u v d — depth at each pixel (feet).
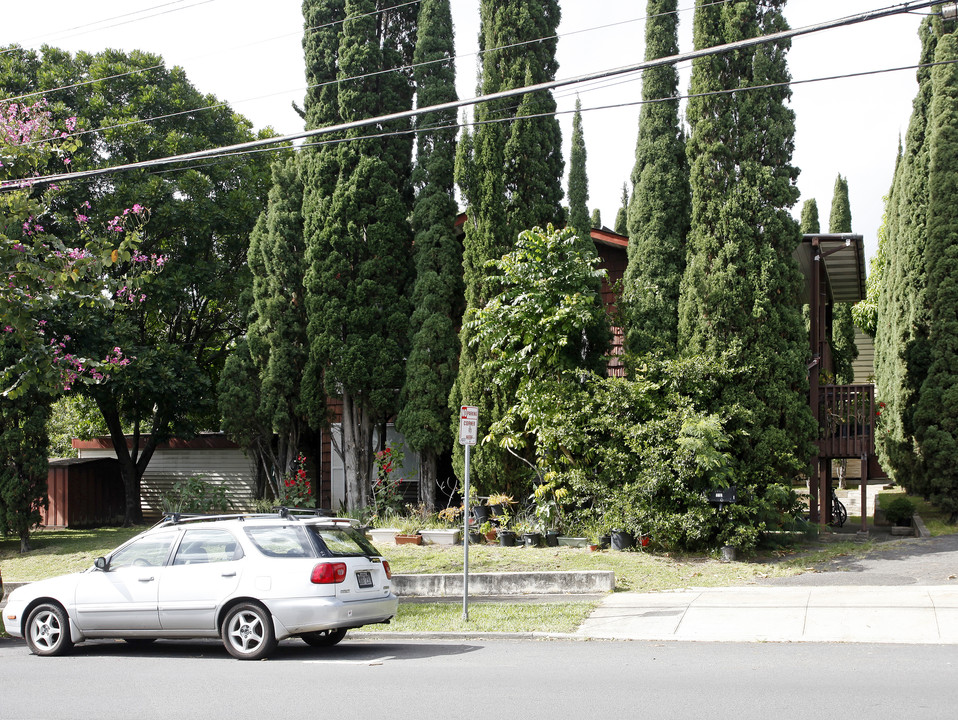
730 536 50.21
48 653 34.35
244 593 31.96
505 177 61.98
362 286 65.62
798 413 54.75
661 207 63.36
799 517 55.98
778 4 56.59
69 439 107.04
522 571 48.62
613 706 23.43
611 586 45.06
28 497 65.77
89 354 68.69
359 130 67.51
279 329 70.33
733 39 55.93
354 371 65.05
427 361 64.08
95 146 76.48
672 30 65.67
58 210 73.26
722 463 49.88
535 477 59.57
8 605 35.19
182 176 77.10
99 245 48.29
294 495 67.82
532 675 27.81
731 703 23.48
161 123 80.69
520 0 63.16
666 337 59.52
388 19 71.97
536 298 55.77
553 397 54.95
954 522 59.41
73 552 64.69
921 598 38.47
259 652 31.65
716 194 55.88
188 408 77.15
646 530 52.03
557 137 64.28
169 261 77.77
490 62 63.36
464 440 40.22
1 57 78.59
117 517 87.04
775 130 55.67
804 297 77.92
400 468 71.67
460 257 66.74
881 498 68.90
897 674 26.61
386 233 66.74
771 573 46.47
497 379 57.36
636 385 53.36
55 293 47.16
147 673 29.78
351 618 31.71
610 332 60.08
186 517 34.63
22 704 25.29
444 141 67.97
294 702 24.79
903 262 65.05
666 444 51.62
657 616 38.27
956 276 60.23
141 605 33.14
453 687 26.27
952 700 23.25
